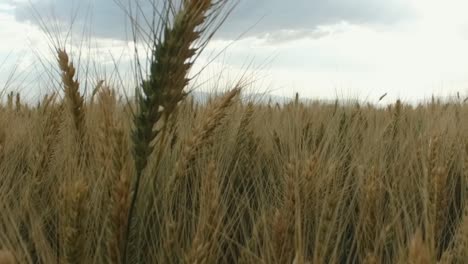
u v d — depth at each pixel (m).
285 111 5.19
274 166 3.38
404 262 1.75
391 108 5.70
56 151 2.91
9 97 4.53
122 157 1.67
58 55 2.72
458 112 6.01
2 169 2.81
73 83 2.71
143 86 1.64
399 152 3.66
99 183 2.22
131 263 2.11
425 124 4.69
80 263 1.67
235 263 2.19
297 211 1.81
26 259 1.90
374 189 2.13
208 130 2.36
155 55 1.63
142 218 2.26
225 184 3.08
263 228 2.23
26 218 2.46
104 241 2.06
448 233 2.73
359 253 2.17
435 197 2.08
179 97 1.68
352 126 4.59
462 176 3.15
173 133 2.60
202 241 1.60
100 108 1.90
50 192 2.71
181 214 2.51
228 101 2.39
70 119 2.95
